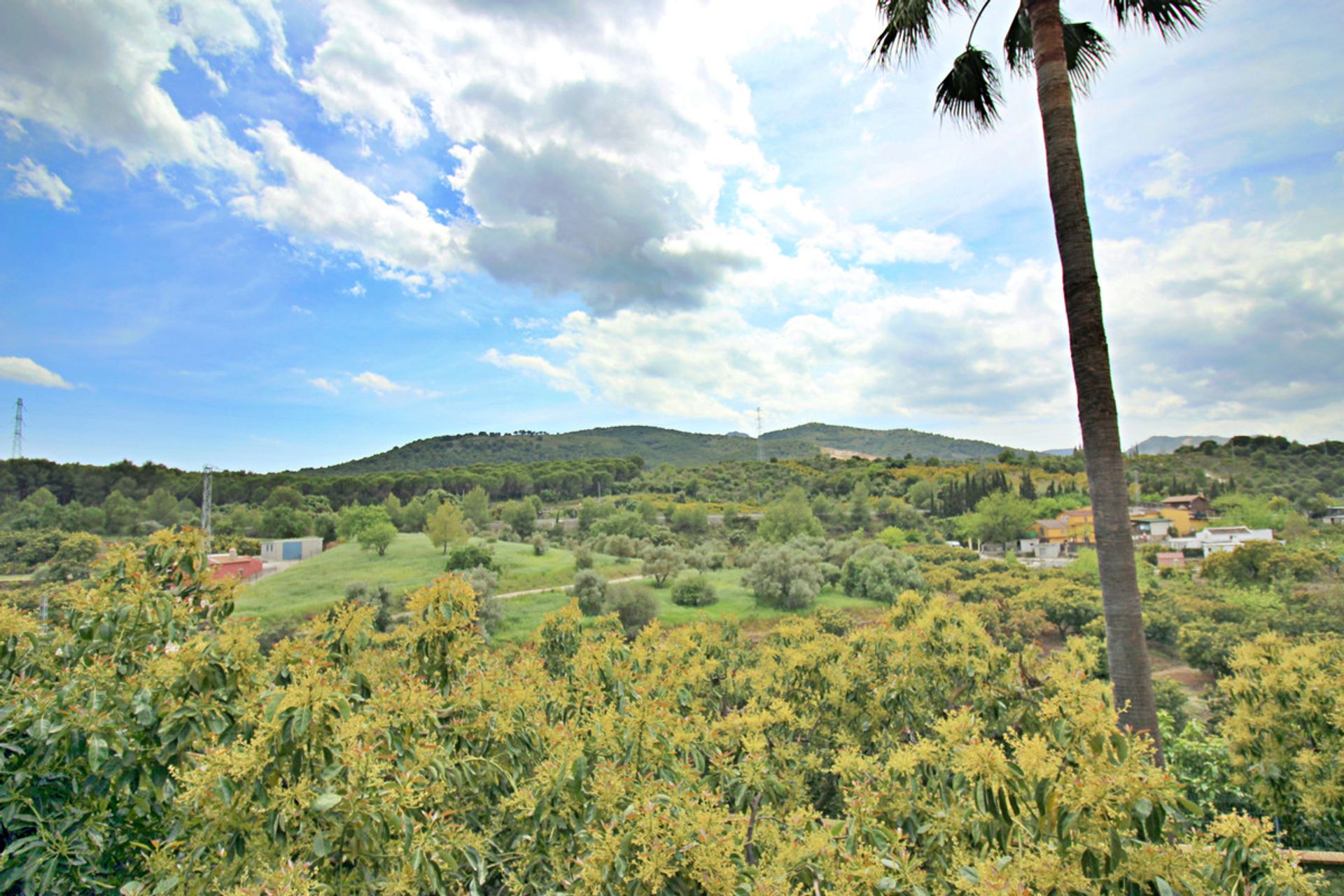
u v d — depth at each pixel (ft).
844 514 270.05
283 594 137.28
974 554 183.62
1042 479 317.83
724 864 8.61
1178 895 7.69
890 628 19.35
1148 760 8.59
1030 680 15.90
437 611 13.44
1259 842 8.52
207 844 8.79
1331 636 21.45
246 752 8.68
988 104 21.89
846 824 10.19
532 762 13.24
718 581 160.97
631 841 8.92
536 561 190.90
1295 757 18.03
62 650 12.11
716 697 20.38
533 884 10.82
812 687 17.90
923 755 11.21
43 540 128.36
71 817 9.95
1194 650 73.10
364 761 8.77
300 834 8.73
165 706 10.41
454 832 10.23
